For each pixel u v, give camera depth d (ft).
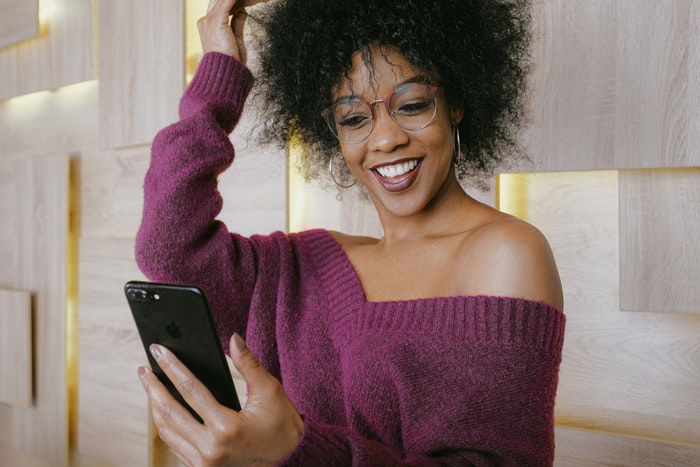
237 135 6.20
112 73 7.49
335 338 2.98
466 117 3.15
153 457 7.32
